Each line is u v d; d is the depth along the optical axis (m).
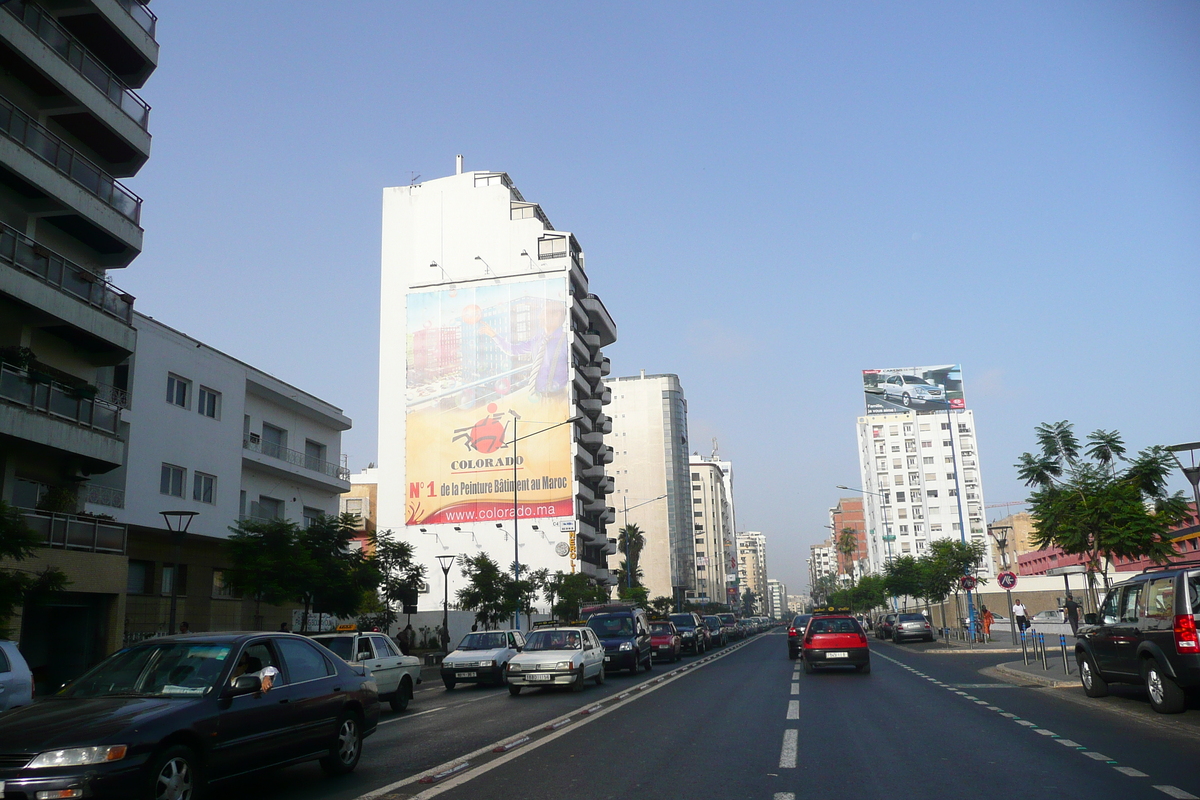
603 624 29.20
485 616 46.47
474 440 72.31
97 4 28.36
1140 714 13.97
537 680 21.23
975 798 8.17
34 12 26.48
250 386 40.31
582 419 72.38
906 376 140.88
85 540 25.70
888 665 28.75
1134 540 25.05
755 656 37.38
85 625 26.67
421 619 60.78
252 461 39.75
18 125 25.34
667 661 36.53
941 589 52.84
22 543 16.78
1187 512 26.23
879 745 11.50
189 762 7.81
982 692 18.61
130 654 9.10
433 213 78.00
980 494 134.75
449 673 25.33
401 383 74.94
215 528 36.19
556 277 73.62
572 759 10.80
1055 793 8.28
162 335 33.88
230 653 8.99
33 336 26.73
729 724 14.00
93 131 29.33
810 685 21.08
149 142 31.19
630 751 11.36
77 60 28.11
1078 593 66.44
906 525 135.00
